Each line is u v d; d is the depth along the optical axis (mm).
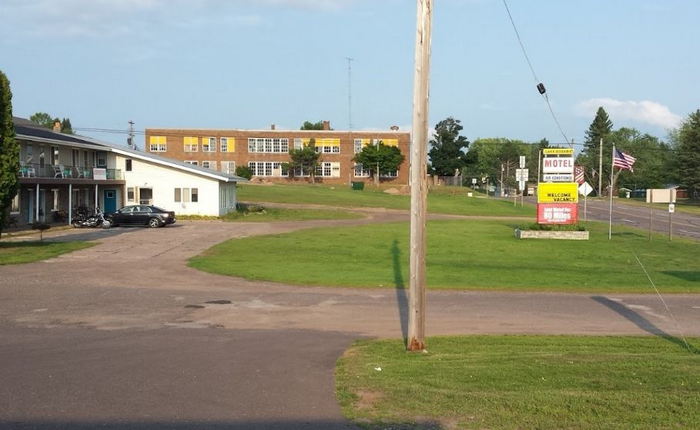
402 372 9281
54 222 47562
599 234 42375
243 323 13984
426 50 10688
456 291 19281
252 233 39562
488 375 9000
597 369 9352
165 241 34125
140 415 7289
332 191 88875
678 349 11516
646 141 139500
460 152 123500
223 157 103625
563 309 16328
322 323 14094
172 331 12953
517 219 58344
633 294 19078
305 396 8086
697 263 27875
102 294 17797
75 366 9797
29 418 7164
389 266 25391
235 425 6938
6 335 12398
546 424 6703
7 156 27812
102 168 52906
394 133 106438
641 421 6746
